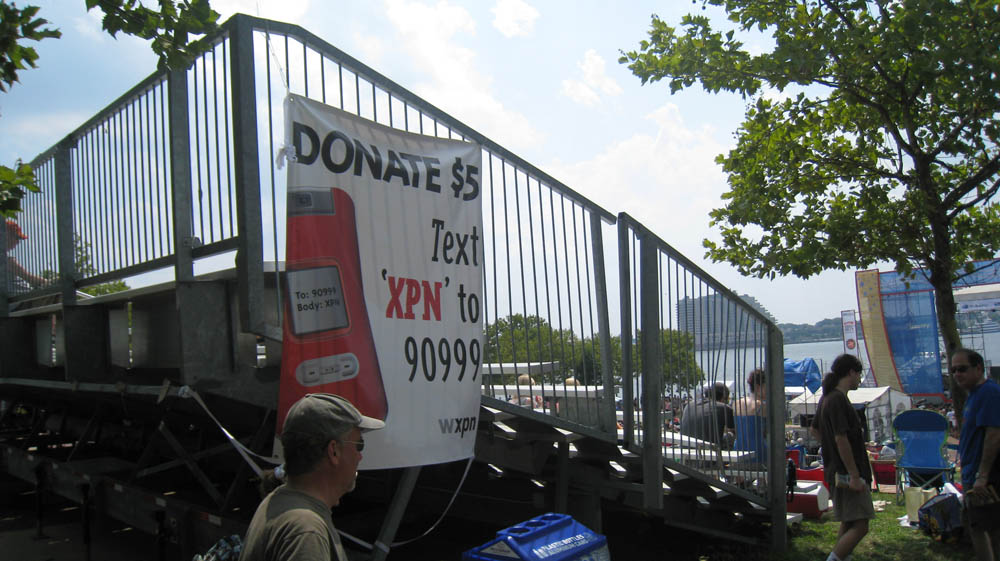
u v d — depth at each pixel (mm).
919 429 9297
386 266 3844
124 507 5984
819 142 9086
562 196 5285
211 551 4039
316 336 3512
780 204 8898
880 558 6867
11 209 4168
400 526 7375
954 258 8930
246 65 3633
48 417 9297
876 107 7930
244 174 3566
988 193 7801
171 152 4020
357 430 2420
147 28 3902
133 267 4605
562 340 5121
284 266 3619
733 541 7449
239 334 4086
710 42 8078
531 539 3867
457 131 4680
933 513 7395
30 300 6457
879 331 20750
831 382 6062
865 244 8578
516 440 5281
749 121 9156
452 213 4266
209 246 3871
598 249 5496
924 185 7918
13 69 4125
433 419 3992
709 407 6457
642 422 5520
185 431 6984
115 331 5617
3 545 7191
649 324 5531
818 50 7520
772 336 7434
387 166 3916
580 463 5945
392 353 3820
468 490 6469
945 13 6832
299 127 3527
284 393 3391
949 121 8180
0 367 6879
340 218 3660
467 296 4297
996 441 5223
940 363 20031
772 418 7336
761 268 8805
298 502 2211
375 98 4262
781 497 7238
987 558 5414
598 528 5895
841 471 5793
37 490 7441
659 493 5395
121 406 7160
